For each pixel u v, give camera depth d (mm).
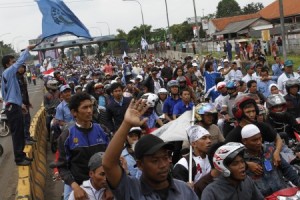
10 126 9297
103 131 6047
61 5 8516
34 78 55562
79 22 8625
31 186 8531
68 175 5766
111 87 9727
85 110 5824
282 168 5688
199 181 5273
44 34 8516
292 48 41844
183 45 61344
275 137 6082
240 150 4477
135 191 3709
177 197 3744
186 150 7109
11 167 13383
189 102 10594
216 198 4539
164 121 10625
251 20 66062
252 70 14578
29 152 10133
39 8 8477
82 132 5879
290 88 9594
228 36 68938
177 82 10820
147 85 15938
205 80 16078
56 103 14648
